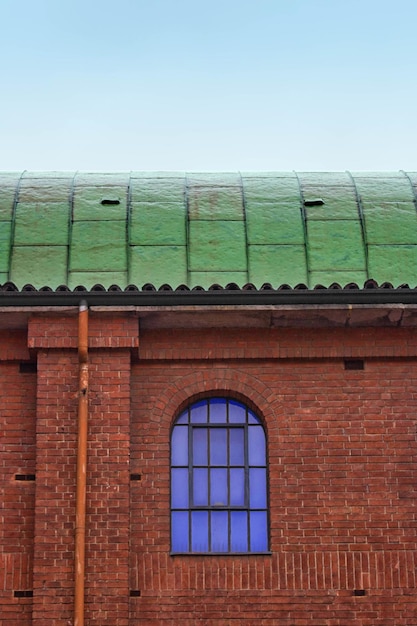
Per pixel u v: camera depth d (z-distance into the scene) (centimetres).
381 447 2133
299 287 2123
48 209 2352
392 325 2169
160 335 2162
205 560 2073
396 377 2166
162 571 2066
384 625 2052
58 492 2058
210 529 2120
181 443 2158
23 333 2152
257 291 2111
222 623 2045
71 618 2003
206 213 2355
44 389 2103
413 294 2123
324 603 2059
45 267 2275
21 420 2125
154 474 2112
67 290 2111
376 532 2092
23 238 2306
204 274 2275
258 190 2409
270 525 2103
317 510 2102
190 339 2164
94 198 2378
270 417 2145
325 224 2345
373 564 2078
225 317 2142
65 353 2122
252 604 2056
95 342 2119
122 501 2056
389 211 2369
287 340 2166
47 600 2011
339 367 2169
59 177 2447
